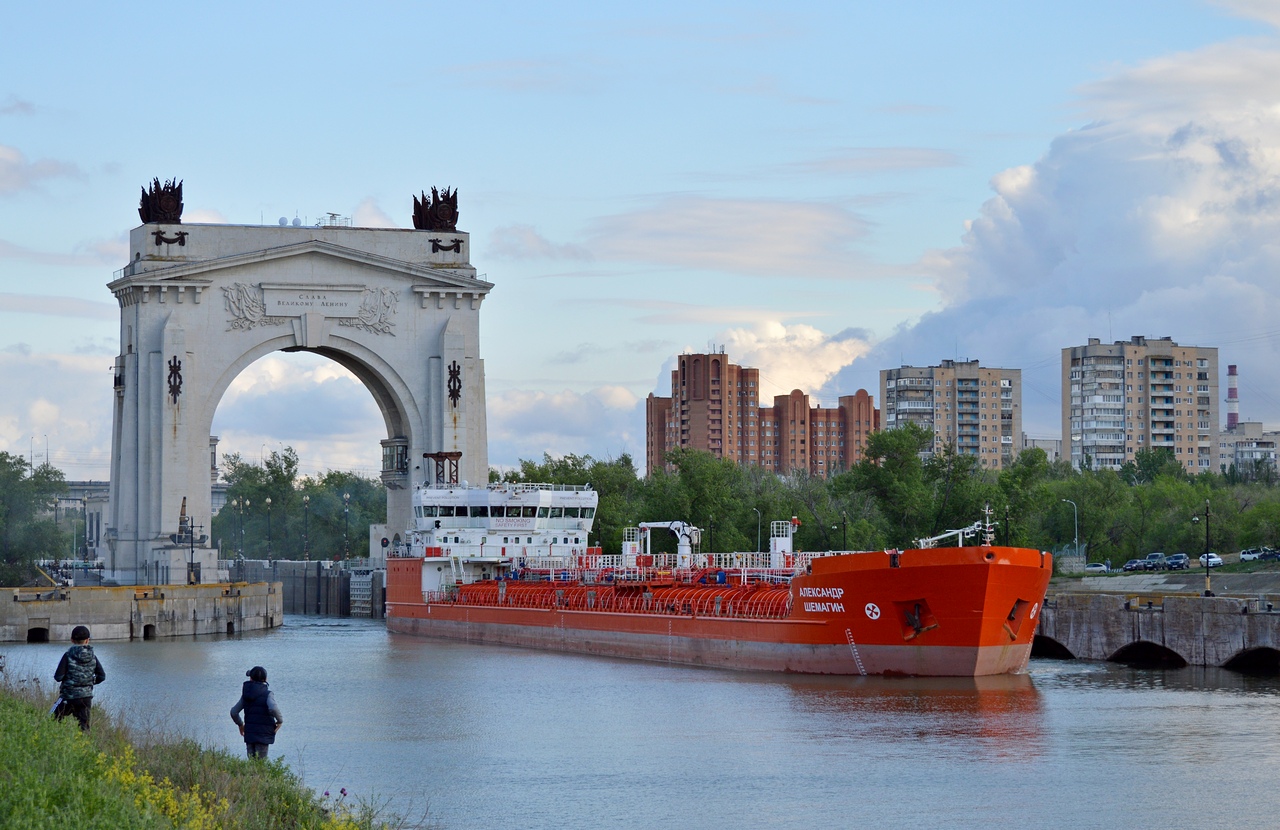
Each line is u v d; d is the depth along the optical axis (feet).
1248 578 388.16
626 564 360.89
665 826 156.35
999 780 176.35
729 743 202.28
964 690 243.60
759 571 312.09
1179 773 179.52
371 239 489.67
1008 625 250.16
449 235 496.64
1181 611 283.18
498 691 262.06
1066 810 161.79
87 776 101.96
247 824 107.14
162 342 456.04
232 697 256.73
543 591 360.07
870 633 254.68
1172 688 248.73
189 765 122.42
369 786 175.73
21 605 386.93
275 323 472.03
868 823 156.97
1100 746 196.03
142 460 456.45
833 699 236.63
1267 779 176.14
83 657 131.95
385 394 499.92
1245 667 276.00
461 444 486.79
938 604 244.63
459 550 410.93
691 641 298.97
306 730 218.79
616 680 275.18
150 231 463.01
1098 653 297.12
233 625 432.25
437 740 208.74
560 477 632.79
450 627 399.03
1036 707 227.20
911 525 509.35
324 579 580.30
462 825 156.35
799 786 174.40
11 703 136.56
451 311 491.72
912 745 198.08
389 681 281.95
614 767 187.01
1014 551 243.19
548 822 157.99
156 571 448.65
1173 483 597.93
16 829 86.94
